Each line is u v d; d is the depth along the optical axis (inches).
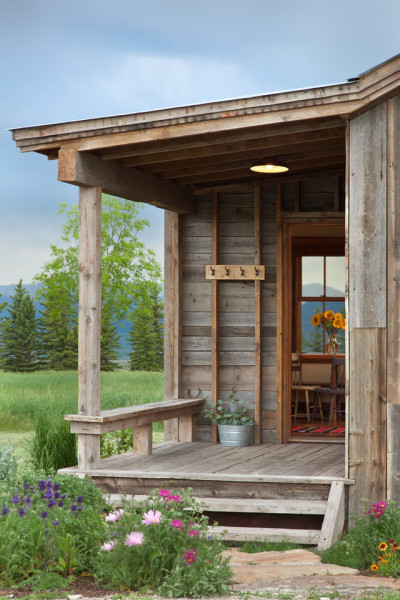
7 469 317.1
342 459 315.6
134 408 325.4
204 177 364.8
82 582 199.2
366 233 263.4
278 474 276.5
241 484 273.4
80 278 294.8
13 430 609.6
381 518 236.4
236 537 252.7
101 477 285.3
